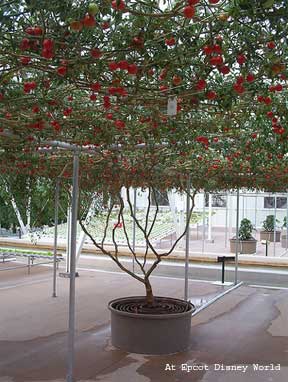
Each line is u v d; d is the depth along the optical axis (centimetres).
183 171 736
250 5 218
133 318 558
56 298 860
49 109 404
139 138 523
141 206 2317
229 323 721
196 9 263
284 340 634
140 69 304
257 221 2272
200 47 274
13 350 565
